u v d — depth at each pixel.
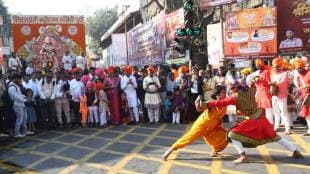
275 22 13.67
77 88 13.63
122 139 11.07
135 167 8.18
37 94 13.39
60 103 13.60
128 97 13.66
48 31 20.22
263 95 10.98
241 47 14.02
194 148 9.42
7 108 12.55
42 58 20.05
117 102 13.69
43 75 13.66
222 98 8.33
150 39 20.70
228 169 7.61
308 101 10.03
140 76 14.09
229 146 9.42
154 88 13.50
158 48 19.39
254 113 7.83
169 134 11.40
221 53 15.73
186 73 13.59
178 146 8.42
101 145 10.47
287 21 13.83
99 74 14.06
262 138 7.87
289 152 8.59
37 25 20.14
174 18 16.98
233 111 12.66
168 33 17.89
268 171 7.35
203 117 8.27
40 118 13.52
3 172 8.56
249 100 7.73
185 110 13.37
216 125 8.29
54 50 20.20
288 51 13.88
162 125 13.08
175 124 13.16
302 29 13.70
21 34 19.95
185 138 8.38
